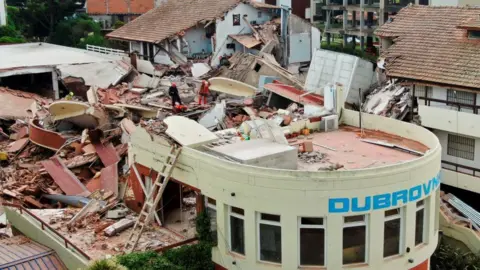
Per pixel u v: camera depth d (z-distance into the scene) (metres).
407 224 25.92
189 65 67.38
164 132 29.58
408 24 48.56
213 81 54.69
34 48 81.75
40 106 55.78
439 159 27.53
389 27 49.25
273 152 27.05
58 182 40.22
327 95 35.16
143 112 49.91
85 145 45.00
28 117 53.97
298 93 50.31
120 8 116.44
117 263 24.95
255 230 25.56
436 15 48.19
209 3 74.00
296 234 25.02
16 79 71.00
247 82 60.75
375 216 25.05
